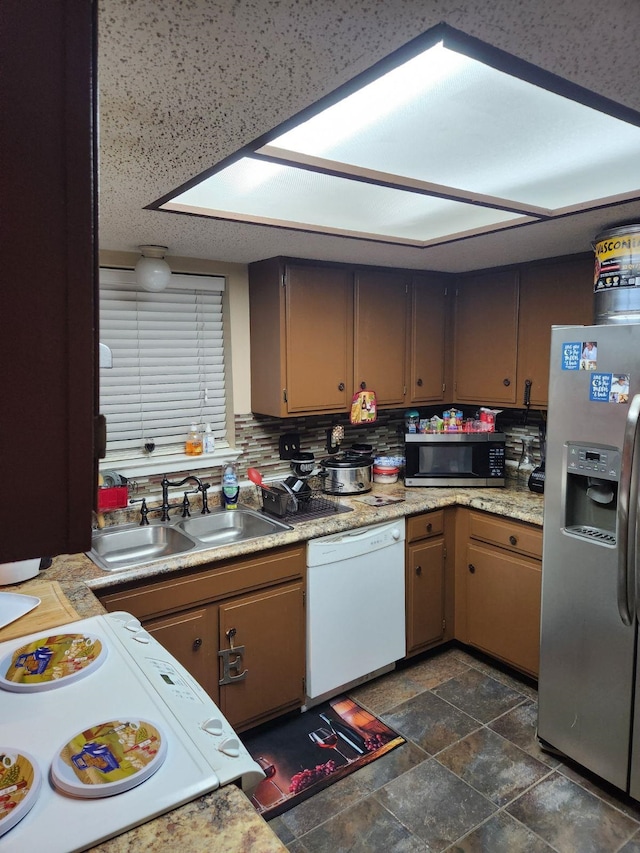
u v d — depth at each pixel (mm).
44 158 396
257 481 2693
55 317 412
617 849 1804
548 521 2137
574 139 1424
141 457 2699
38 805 837
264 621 2305
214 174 1511
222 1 760
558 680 2154
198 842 801
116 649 1267
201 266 2715
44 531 436
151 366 2678
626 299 2041
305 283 2705
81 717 1024
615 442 1887
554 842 1835
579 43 901
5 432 411
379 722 2455
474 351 3217
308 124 1312
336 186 1738
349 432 3334
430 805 1997
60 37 391
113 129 1193
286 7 776
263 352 2783
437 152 1495
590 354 1939
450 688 2707
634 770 1924
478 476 3084
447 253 2629
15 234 394
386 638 2732
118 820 816
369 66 954
